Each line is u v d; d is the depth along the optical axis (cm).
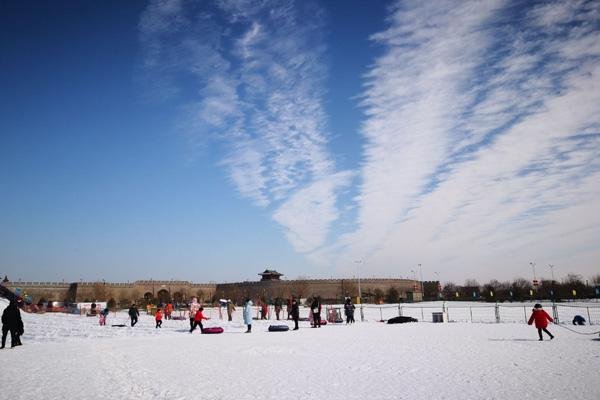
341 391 1364
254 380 1545
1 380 1552
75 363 1941
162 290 15338
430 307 9031
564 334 3105
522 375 1577
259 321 5028
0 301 5844
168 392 1364
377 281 15062
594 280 16762
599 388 1355
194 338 3103
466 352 2208
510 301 12325
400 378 1557
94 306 6544
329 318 4838
